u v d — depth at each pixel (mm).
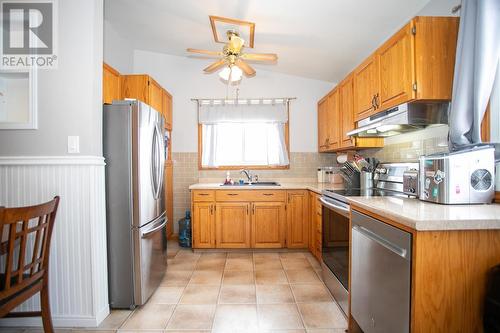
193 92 3750
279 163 3719
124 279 1918
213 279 2432
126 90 2908
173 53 3697
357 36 2512
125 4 2586
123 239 1911
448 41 1571
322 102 3518
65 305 1728
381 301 1258
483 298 1021
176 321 1779
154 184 2162
